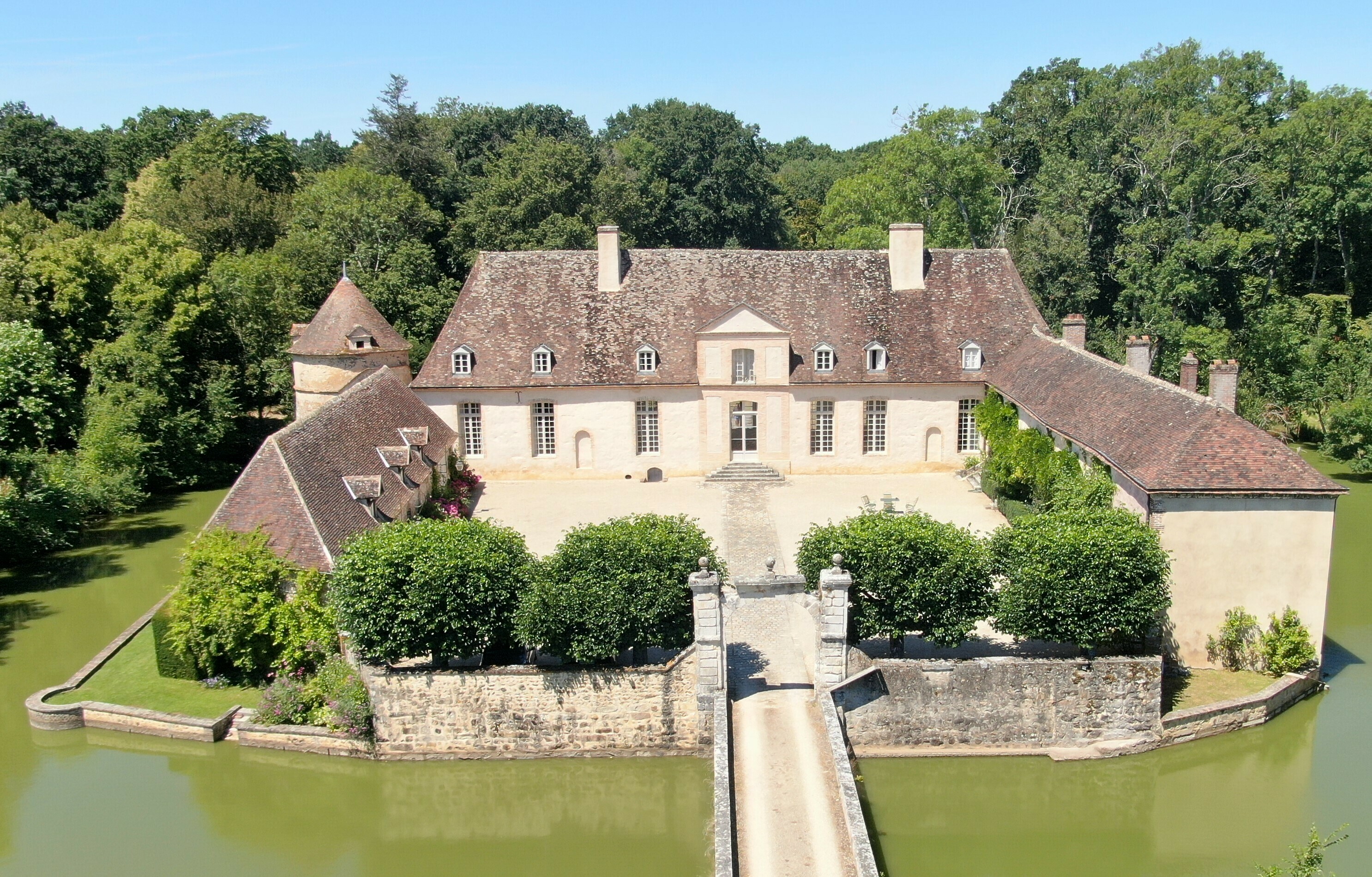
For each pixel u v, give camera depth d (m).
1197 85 67.44
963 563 24.20
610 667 23.97
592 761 24.17
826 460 46.41
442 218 68.38
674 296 46.84
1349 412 48.00
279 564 25.98
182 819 22.59
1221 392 28.81
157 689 26.88
